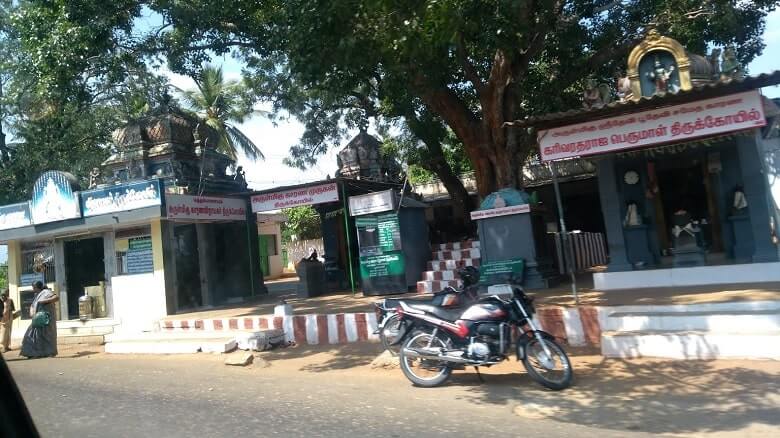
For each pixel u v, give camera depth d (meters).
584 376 7.24
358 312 10.95
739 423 5.39
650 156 11.32
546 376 6.97
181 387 7.80
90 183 18.12
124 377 8.74
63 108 15.45
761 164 10.05
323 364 8.95
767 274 9.70
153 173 15.54
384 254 13.64
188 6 12.66
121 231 14.42
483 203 12.22
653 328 8.09
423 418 5.92
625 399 6.30
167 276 13.94
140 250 14.22
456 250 14.39
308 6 8.48
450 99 13.12
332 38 8.57
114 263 14.51
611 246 11.23
